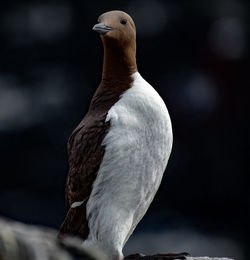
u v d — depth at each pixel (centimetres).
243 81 1797
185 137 1759
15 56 1802
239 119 1773
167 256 566
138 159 540
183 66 1823
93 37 1806
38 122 1717
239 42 1838
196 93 1778
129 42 567
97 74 1802
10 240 259
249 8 1878
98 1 1802
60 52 1806
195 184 1755
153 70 1816
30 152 1705
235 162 1764
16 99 1734
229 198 1770
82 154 549
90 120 559
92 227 553
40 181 1695
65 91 1767
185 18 1830
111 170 538
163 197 1748
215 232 1741
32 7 1823
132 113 543
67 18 1817
